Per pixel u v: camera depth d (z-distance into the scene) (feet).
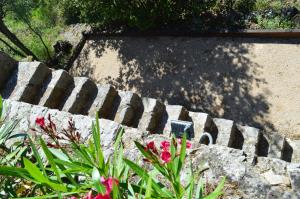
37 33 36.83
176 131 14.65
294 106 24.43
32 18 42.39
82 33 36.37
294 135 23.48
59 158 8.21
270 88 25.73
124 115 16.88
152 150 7.58
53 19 41.52
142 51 32.17
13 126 10.94
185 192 8.04
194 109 27.37
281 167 9.14
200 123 17.34
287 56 26.55
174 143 7.54
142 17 31.53
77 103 16.97
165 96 28.94
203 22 30.83
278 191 8.70
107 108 17.26
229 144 17.37
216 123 18.17
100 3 32.58
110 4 32.24
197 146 10.11
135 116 17.37
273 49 27.25
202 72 28.58
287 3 30.09
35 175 6.73
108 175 7.54
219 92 27.17
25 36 41.93
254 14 29.84
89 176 8.05
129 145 10.67
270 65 26.66
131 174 9.71
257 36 28.25
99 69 33.55
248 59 27.58
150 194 6.84
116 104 17.46
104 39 35.09
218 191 7.16
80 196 7.66
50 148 8.36
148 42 32.40
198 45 30.09
